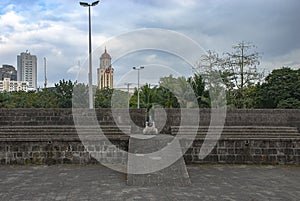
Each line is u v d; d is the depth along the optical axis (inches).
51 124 546.3
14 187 310.0
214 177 359.3
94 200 266.5
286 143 440.8
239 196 282.2
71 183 326.0
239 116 575.8
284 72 994.1
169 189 301.7
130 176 335.0
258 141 441.1
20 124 543.2
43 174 368.8
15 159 425.1
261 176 366.6
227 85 993.5
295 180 348.2
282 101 941.8
